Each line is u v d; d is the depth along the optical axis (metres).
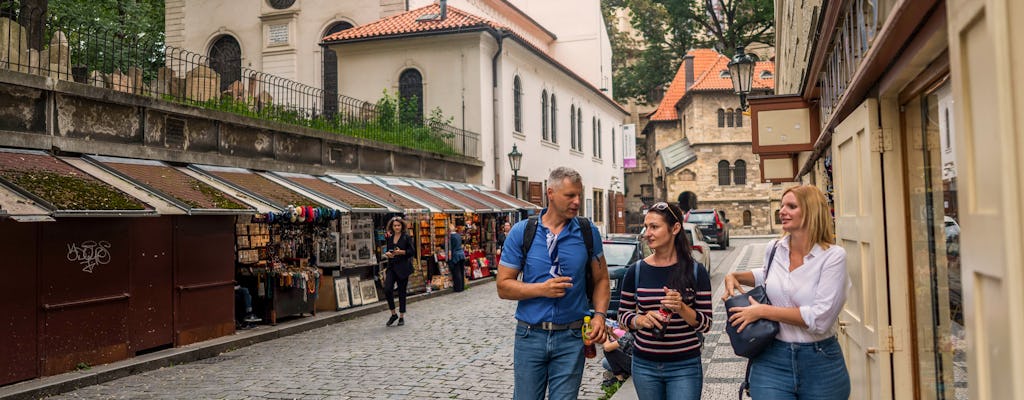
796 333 4.00
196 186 11.88
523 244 4.64
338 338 12.41
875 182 4.70
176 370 9.88
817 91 8.31
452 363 9.90
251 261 13.23
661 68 63.16
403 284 13.82
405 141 22.31
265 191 13.48
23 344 8.61
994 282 2.01
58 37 11.20
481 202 22.86
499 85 27.64
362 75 27.94
